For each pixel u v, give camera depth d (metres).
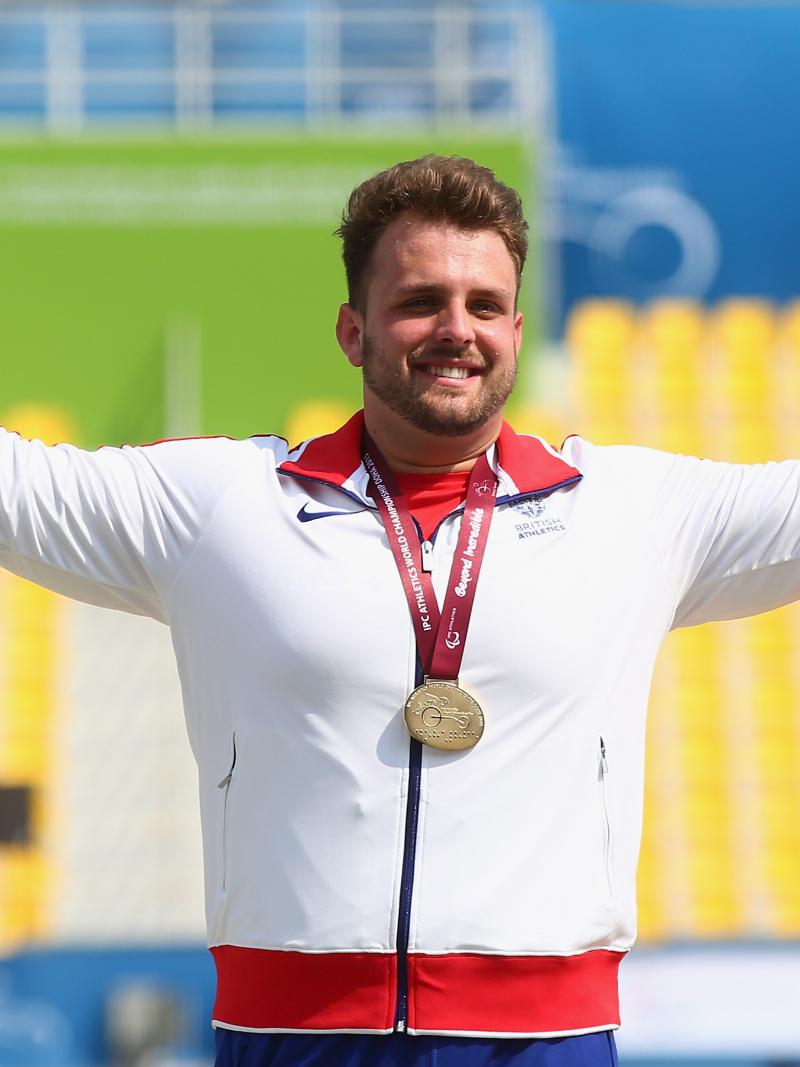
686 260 42.62
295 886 7.95
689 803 33.97
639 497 8.77
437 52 41.97
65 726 33.72
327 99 42.34
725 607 9.08
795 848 33.44
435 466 8.77
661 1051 26.61
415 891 7.86
